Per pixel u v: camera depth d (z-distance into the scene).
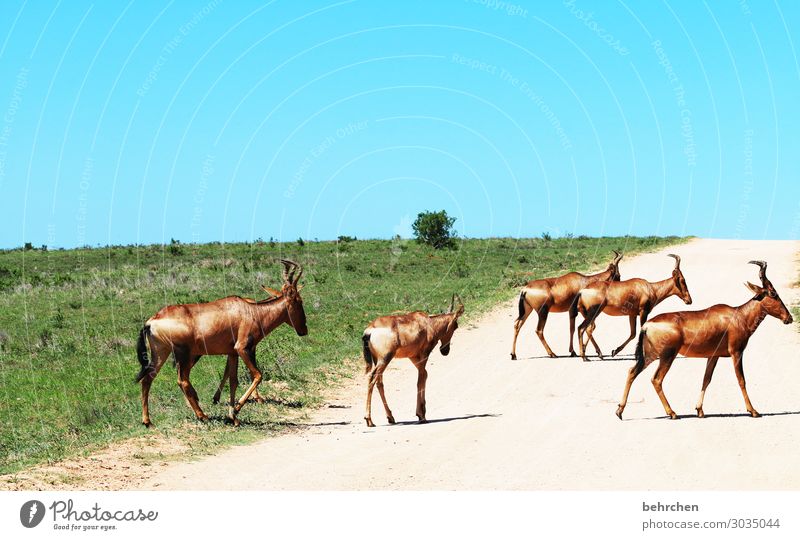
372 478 10.81
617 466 11.07
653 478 10.52
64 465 11.41
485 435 13.03
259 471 11.19
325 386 17.94
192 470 11.24
